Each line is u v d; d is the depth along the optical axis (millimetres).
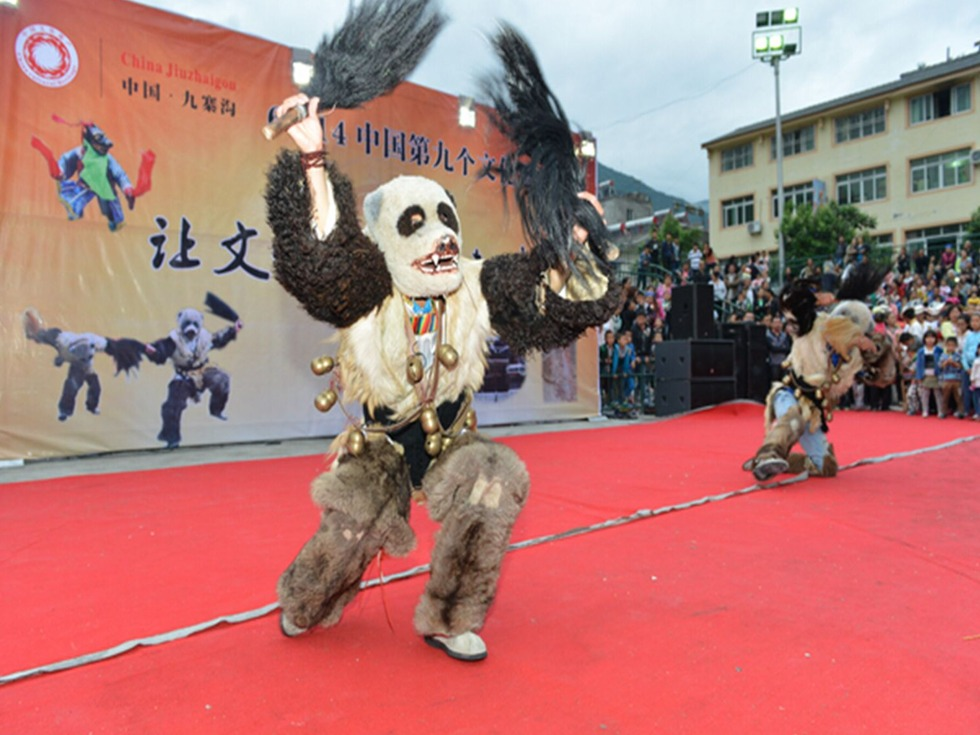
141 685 2535
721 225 36062
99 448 8789
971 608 3283
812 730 2225
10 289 8297
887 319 7727
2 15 8273
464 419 2865
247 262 9922
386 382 2727
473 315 2832
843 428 11062
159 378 9250
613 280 2887
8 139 8289
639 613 3223
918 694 2451
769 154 34438
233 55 9797
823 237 29875
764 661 2717
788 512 5219
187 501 5844
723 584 3623
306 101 2465
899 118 31031
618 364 14523
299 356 10359
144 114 9156
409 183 2742
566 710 2354
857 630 3018
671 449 8836
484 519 2607
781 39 23797
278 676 2604
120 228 8992
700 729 2232
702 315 13961
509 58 2898
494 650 2824
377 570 3811
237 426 9836
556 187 2775
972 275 20797
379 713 2338
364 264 2527
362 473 2658
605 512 5238
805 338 6324
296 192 2385
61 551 4289
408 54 2699
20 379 8328
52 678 2592
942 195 30094
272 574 3809
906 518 5023
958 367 12516
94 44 8828
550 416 12977
